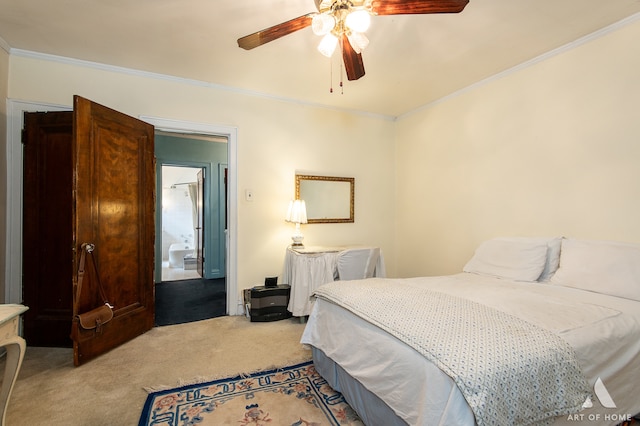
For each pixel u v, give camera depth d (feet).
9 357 4.59
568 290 6.50
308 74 9.62
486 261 8.59
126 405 5.60
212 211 17.60
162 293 14.16
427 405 3.40
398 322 4.52
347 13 5.20
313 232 12.22
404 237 13.48
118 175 8.20
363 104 12.30
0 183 7.88
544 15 6.69
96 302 7.48
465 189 10.69
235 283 10.75
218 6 6.43
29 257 8.14
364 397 4.94
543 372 3.56
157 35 7.53
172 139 16.74
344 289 6.28
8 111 8.14
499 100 9.54
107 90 9.11
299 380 6.47
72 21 6.97
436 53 8.33
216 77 9.86
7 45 7.99
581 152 7.64
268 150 11.29
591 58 7.43
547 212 8.34
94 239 7.43
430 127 12.12
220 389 6.12
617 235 7.01
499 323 4.38
